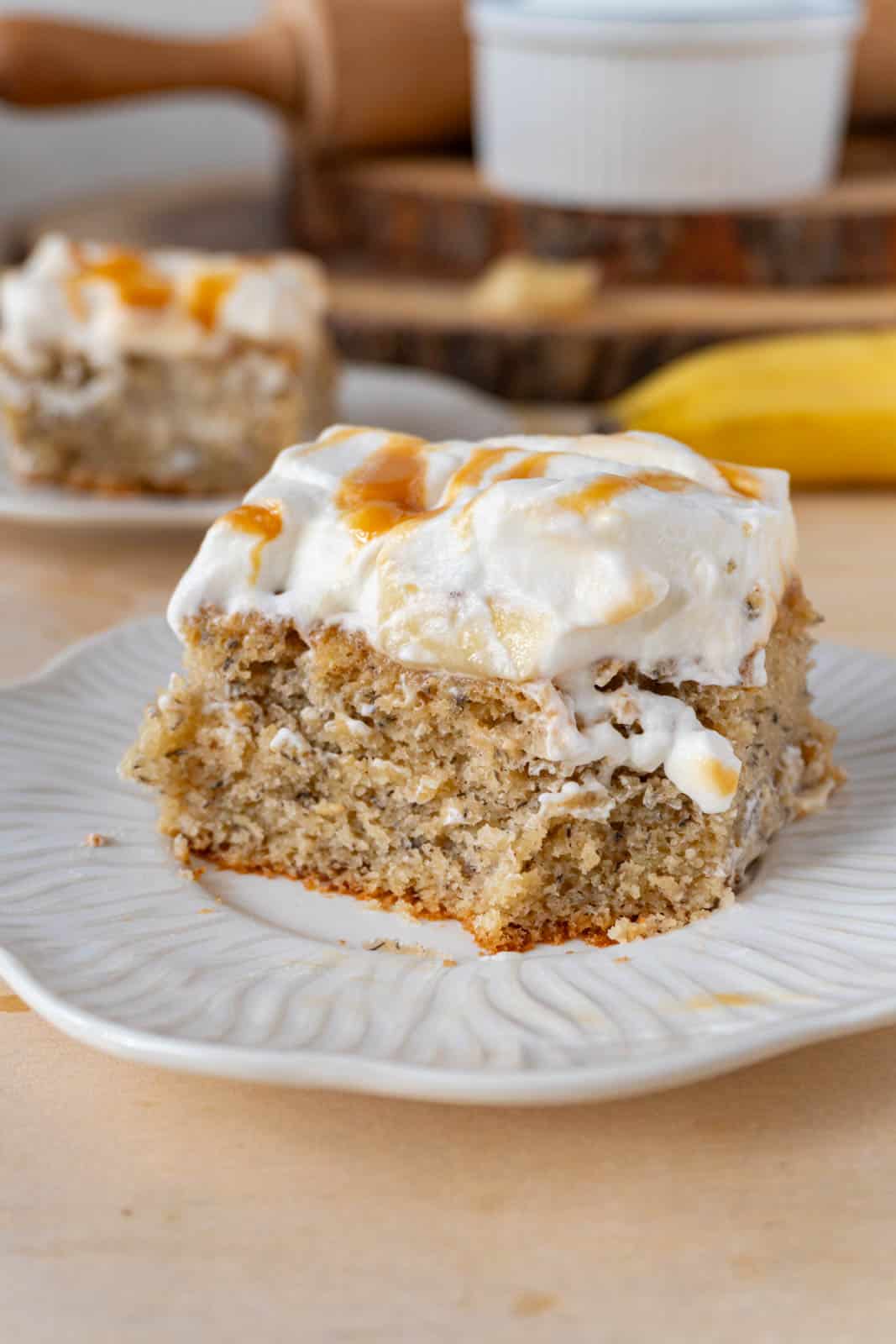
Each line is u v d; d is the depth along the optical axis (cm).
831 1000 29
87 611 45
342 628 35
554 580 33
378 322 57
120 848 36
